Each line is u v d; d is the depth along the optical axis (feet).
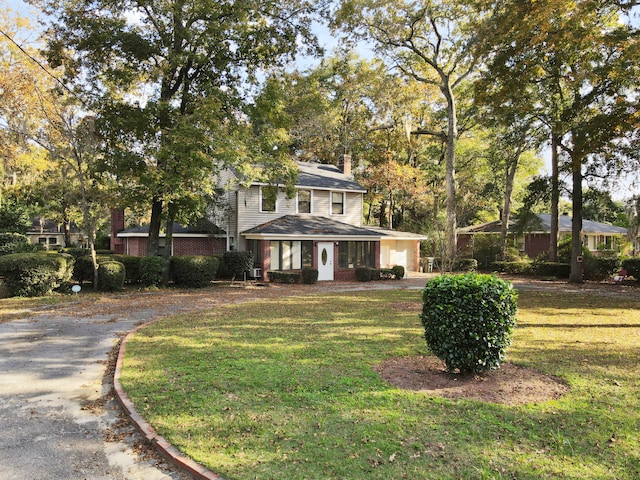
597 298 57.31
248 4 59.00
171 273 70.54
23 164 86.17
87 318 41.09
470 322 20.33
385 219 137.80
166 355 26.50
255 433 15.40
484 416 16.47
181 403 18.53
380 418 16.38
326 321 38.27
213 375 22.16
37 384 22.63
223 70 64.85
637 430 15.34
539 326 36.42
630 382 20.71
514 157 103.19
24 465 14.30
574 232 81.46
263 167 69.56
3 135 60.44
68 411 19.04
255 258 82.79
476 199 131.95
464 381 20.75
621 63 48.96
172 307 48.08
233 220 85.10
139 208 66.59
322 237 81.25
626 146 65.62
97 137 58.59
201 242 86.12
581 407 17.47
